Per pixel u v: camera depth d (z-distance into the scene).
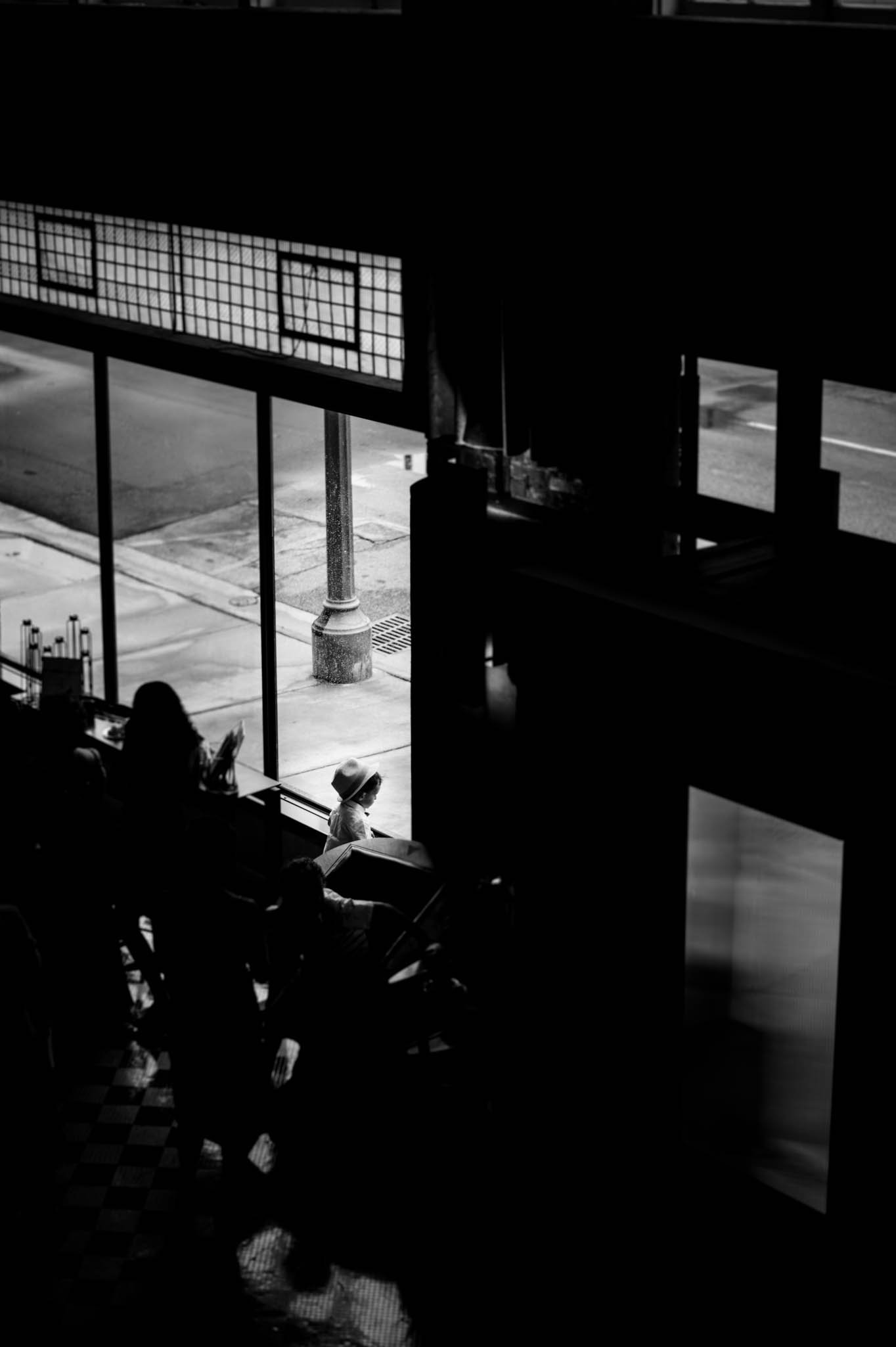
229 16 8.07
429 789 7.52
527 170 6.55
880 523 5.86
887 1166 5.62
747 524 6.26
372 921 6.99
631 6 6.23
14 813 8.48
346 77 7.48
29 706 9.84
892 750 5.04
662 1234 6.56
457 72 6.69
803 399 5.94
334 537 8.62
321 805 9.03
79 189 9.39
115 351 9.46
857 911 5.52
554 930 6.73
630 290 6.32
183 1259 6.71
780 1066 6.07
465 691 7.15
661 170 6.09
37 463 10.47
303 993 6.91
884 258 5.48
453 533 7.04
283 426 8.66
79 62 9.09
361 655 8.70
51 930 8.28
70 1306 6.44
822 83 5.56
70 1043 8.24
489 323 6.95
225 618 9.39
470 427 7.17
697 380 6.29
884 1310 5.71
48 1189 6.95
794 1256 6.04
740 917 6.07
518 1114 7.08
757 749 5.67
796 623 5.55
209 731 9.60
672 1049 6.39
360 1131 7.27
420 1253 6.73
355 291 7.86
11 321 10.26
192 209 8.62
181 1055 6.67
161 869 8.06
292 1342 6.25
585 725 6.32
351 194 7.62
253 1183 7.20
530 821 6.70
